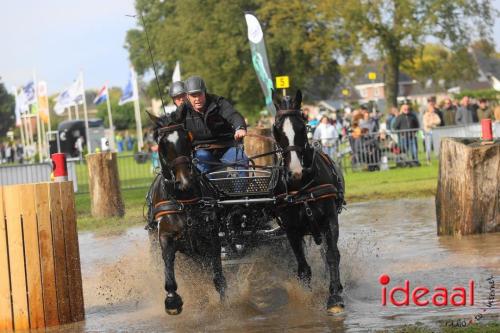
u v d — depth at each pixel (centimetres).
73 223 1052
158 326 993
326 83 7381
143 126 11512
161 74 8050
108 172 2267
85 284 1301
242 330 938
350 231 1669
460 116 3259
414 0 5597
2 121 13788
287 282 1140
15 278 1012
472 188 1480
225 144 1149
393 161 3105
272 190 1060
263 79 2258
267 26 6450
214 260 1071
